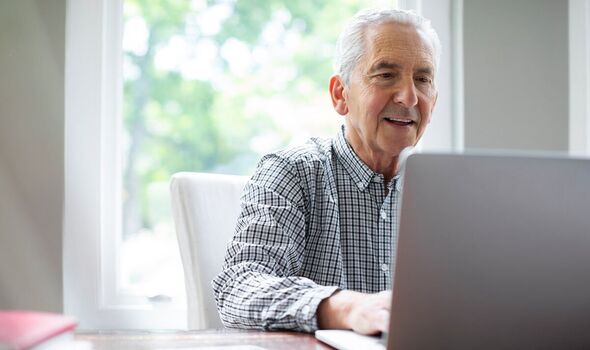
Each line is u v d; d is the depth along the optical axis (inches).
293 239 64.2
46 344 30.3
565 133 92.4
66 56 85.7
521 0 91.8
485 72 91.4
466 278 36.4
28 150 84.7
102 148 89.0
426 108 68.1
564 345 38.2
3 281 83.9
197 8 98.1
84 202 87.7
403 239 35.8
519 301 37.2
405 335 36.5
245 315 50.5
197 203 69.4
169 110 96.5
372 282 67.6
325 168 68.3
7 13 84.8
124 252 94.0
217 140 99.3
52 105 85.2
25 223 84.4
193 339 44.3
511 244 36.6
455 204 35.8
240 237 61.4
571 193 37.0
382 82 66.8
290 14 100.9
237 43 99.9
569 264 37.4
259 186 65.6
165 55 96.5
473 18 91.2
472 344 37.0
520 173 36.4
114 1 90.4
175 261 95.7
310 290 49.7
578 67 92.4
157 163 96.1
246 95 100.2
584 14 92.1
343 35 70.4
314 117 101.4
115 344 42.2
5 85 84.7
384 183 68.8
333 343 42.4
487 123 91.2
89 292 87.8
